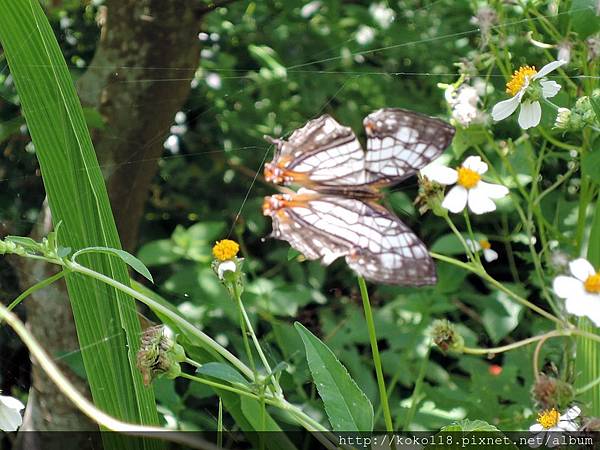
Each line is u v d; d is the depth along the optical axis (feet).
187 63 2.32
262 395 1.67
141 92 2.29
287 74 2.76
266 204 1.46
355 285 2.65
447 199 1.76
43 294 2.22
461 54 2.68
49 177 1.76
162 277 2.56
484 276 1.80
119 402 1.78
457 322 2.67
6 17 1.72
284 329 2.40
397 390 2.53
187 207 2.84
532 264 2.54
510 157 2.25
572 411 1.78
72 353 2.15
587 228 2.19
